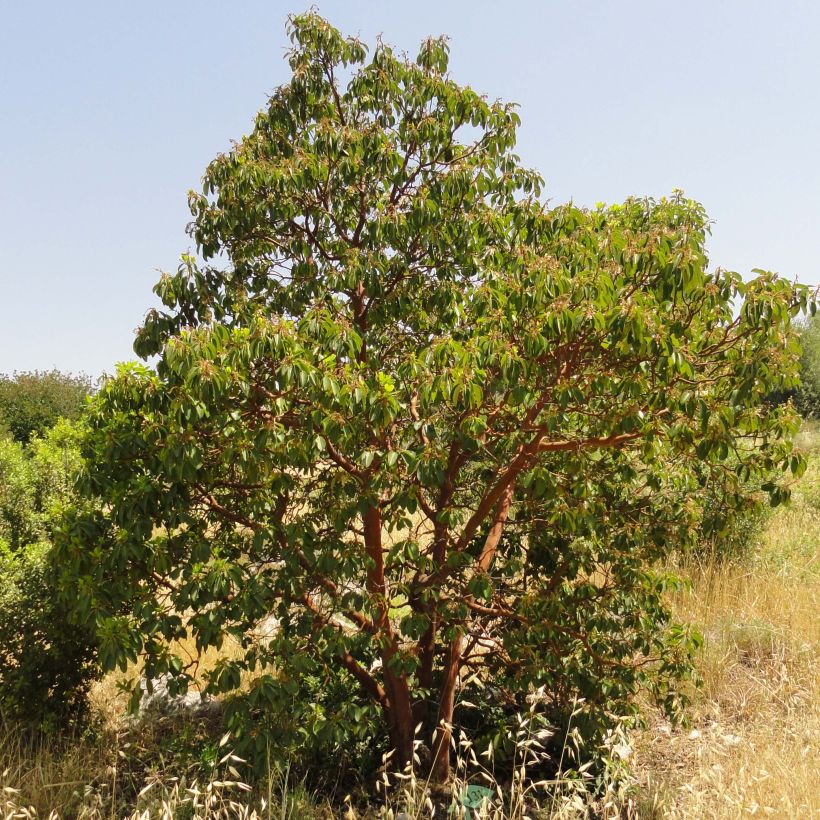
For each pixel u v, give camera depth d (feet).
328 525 14.12
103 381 12.49
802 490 37.81
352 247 15.33
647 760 15.25
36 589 15.98
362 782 14.51
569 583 15.69
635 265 11.43
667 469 15.34
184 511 12.73
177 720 17.26
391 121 15.97
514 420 13.88
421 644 15.72
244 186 14.29
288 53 15.81
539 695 13.05
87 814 12.01
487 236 14.79
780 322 11.21
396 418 12.97
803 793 12.59
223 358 11.14
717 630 21.35
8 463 19.16
